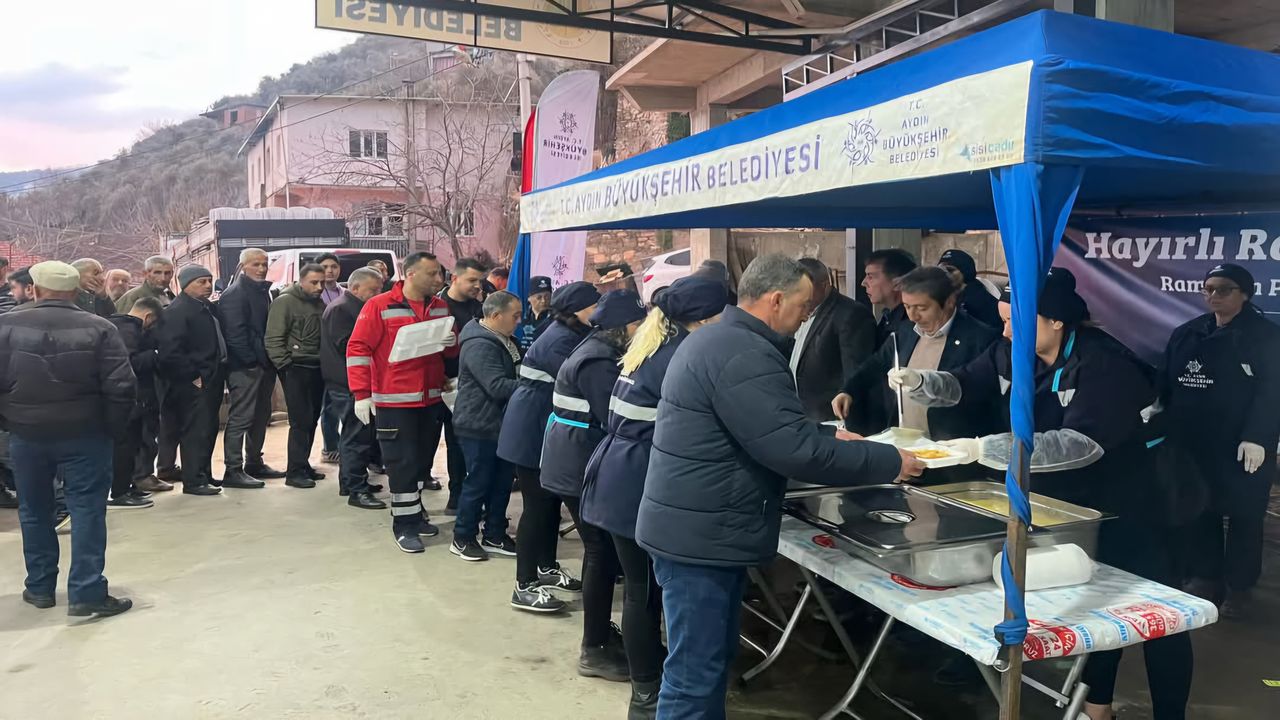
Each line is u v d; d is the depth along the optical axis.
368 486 5.89
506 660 3.47
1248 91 2.00
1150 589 2.19
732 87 9.41
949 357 3.25
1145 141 1.76
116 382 3.78
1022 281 1.70
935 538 2.26
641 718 2.88
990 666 1.85
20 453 3.81
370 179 29.36
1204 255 4.93
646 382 2.77
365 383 4.75
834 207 4.42
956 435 3.13
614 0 7.26
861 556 2.32
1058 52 1.70
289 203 29.67
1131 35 1.92
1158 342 5.22
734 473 2.24
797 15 7.14
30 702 3.10
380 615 3.93
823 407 4.01
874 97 2.13
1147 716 3.03
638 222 4.51
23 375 3.68
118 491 5.73
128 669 3.37
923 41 5.41
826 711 3.09
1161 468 2.82
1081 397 2.47
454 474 5.68
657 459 2.33
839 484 2.22
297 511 5.68
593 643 3.33
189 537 5.10
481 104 29.27
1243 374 3.76
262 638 3.67
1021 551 1.84
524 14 6.73
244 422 6.30
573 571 4.54
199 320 5.99
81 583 3.85
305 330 6.22
